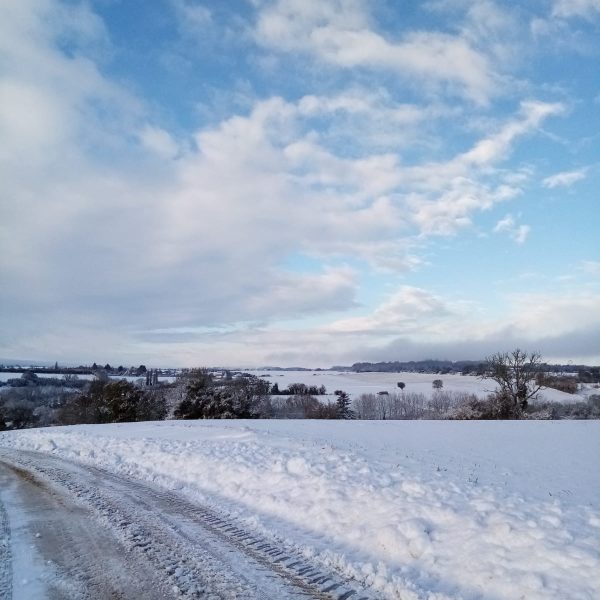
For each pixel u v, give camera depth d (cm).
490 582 535
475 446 1541
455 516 719
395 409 7112
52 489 1035
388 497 828
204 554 639
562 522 688
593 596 486
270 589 535
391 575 563
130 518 806
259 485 988
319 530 736
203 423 2381
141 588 536
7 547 668
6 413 5328
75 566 598
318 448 1373
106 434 1920
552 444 1623
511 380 4531
